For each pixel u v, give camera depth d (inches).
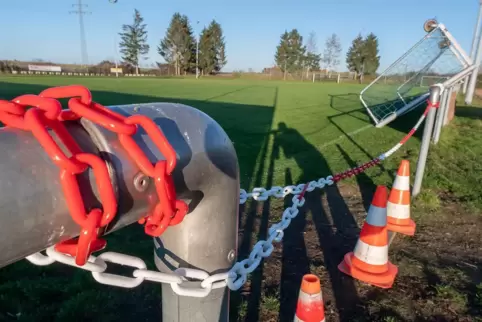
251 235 149.8
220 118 477.4
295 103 721.6
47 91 29.6
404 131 400.8
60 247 31.0
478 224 166.4
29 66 2290.8
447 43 442.0
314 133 382.9
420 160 185.2
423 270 127.2
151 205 32.8
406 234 151.8
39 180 25.8
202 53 2906.0
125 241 139.3
